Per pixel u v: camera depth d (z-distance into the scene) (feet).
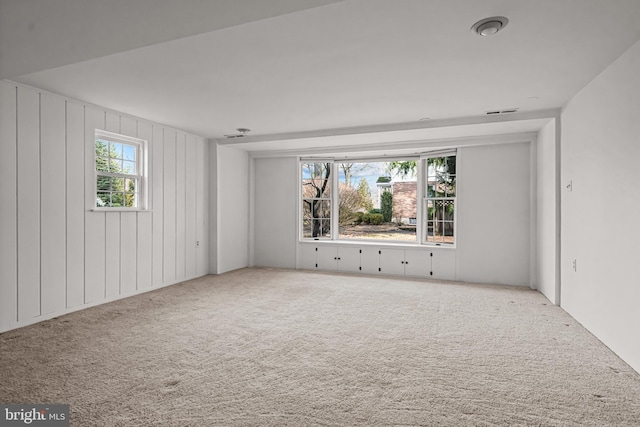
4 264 11.16
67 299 13.09
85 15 6.41
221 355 9.46
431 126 16.37
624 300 9.13
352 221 23.30
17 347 9.91
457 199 19.36
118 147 15.51
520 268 18.11
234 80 11.20
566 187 13.47
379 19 7.46
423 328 11.64
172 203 18.13
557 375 8.40
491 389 7.73
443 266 19.72
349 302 14.80
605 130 10.15
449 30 7.95
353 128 17.92
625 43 8.57
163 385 7.83
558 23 7.62
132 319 12.47
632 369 8.70
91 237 13.97
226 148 21.68
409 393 7.55
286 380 8.10
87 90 12.21
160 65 10.03
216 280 19.20
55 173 12.60
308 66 10.07
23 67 8.70
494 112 14.92
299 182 23.12
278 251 23.50
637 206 8.52
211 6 6.00
